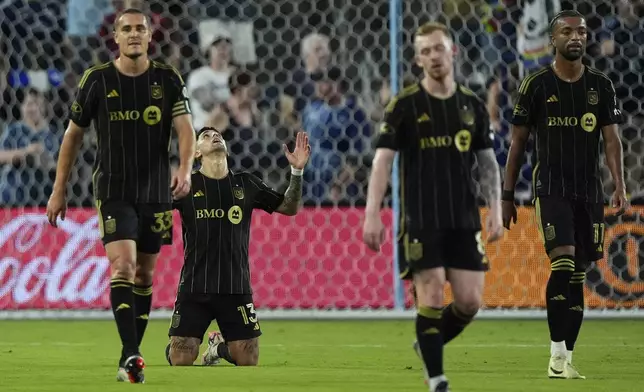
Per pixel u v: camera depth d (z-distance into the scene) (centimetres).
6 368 2539
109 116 2203
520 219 4119
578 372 2417
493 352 2964
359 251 4169
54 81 4925
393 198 4138
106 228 2188
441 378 1797
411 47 4750
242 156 4744
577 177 2362
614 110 2386
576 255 2391
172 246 4212
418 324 1820
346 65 4925
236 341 2655
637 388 2061
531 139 4494
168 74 2241
